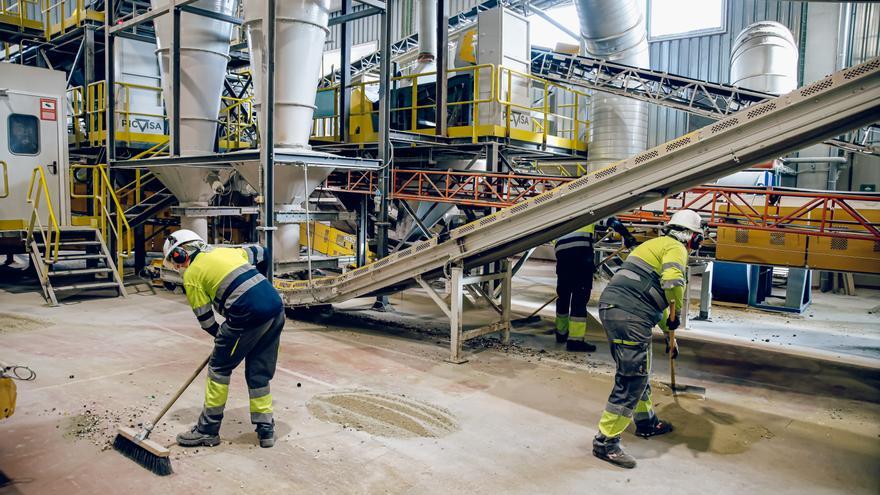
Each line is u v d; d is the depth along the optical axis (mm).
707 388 5914
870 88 4211
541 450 4320
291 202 8633
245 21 8094
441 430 4621
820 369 6715
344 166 8477
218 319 8219
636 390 4113
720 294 10703
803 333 8641
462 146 10469
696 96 12008
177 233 4211
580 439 4539
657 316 4246
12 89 10203
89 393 5219
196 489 3609
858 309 10695
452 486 3736
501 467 4023
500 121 10234
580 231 7203
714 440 4598
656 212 8109
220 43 9750
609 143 12148
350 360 6477
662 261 4262
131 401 5039
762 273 10977
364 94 11281
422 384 5723
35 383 5453
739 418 5090
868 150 11336
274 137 8305
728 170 5121
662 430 4715
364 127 11266
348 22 10477
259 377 4180
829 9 13656
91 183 13219
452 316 6512
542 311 9758
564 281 7281
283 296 8297
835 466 4184
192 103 9719
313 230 12445
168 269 9883
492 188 9422
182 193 10047
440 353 6871
